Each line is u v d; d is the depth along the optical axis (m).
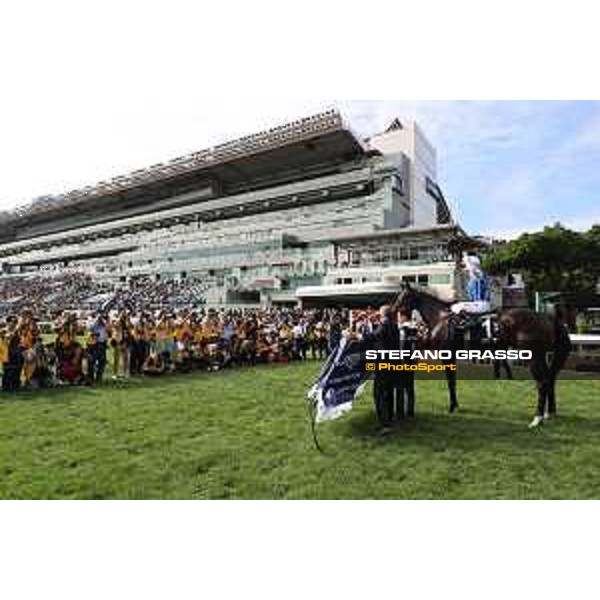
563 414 7.81
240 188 84.94
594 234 33.12
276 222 65.44
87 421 7.86
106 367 14.38
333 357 7.14
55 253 93.69
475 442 6.50
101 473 5.62
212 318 15.06
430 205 75.19
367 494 5.05
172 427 7.47
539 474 5.45
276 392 10.20
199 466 5.81
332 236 57.22
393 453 6.15
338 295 31.06
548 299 18.20
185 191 90.50
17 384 10.61
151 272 65.56
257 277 53.59
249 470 5.70
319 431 7.19
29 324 11.04
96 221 102.75
